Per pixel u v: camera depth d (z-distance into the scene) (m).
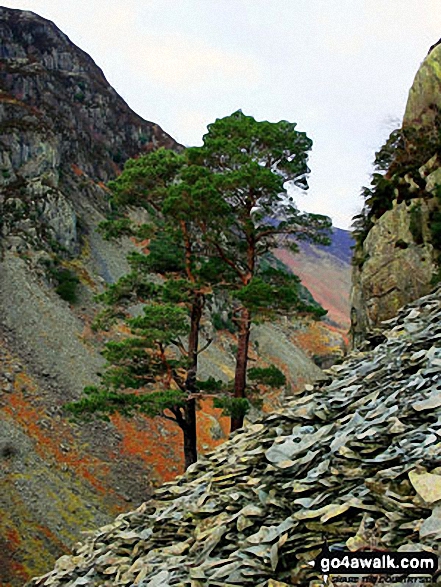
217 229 25.33
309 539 5.85
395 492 5.62
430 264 32.50
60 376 43.81
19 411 38.12
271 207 25.80
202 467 10.16
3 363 41.97
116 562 8.31
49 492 31.84
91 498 33.69
